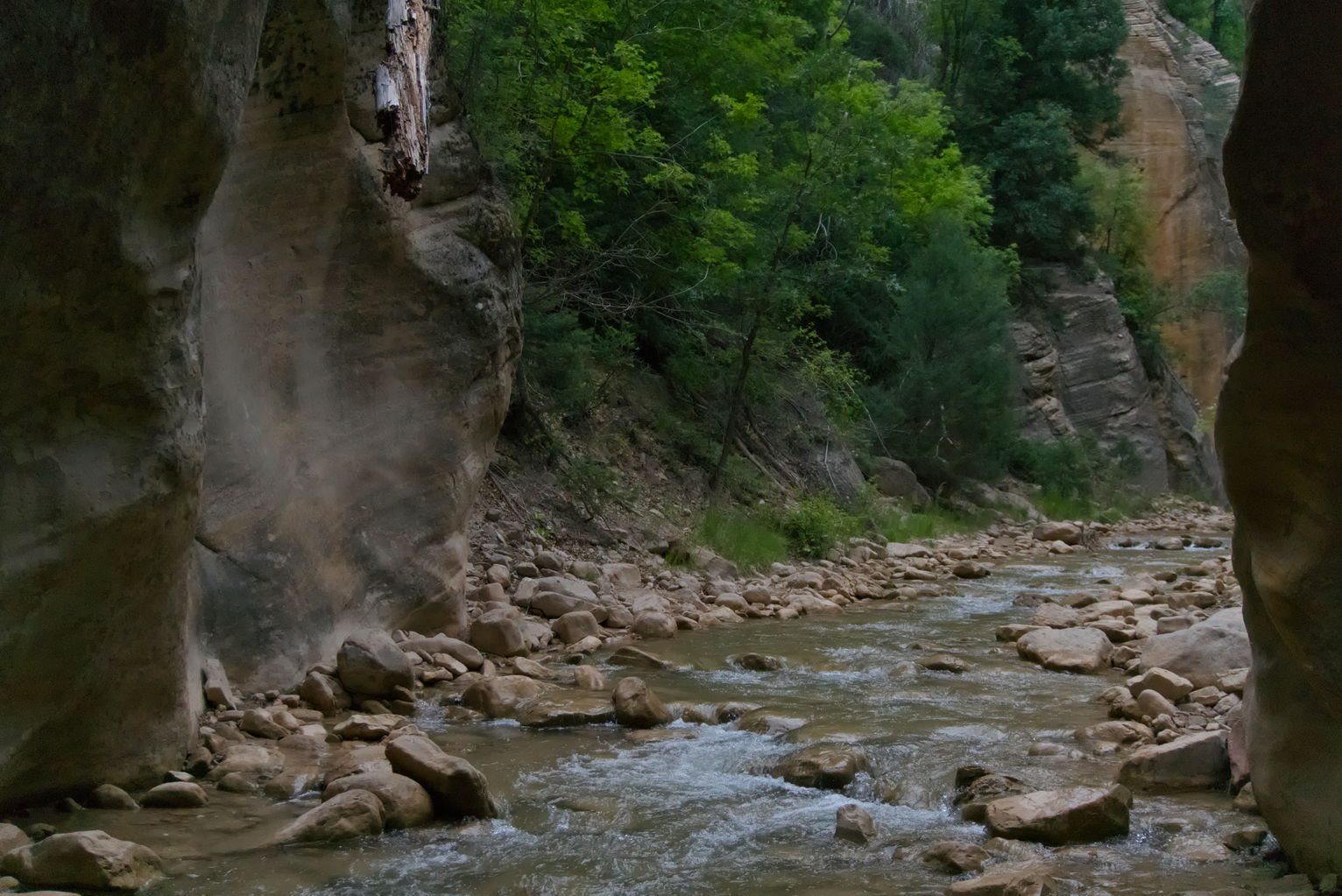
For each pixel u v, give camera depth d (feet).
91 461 12.35
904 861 12.53
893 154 59.88
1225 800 14.42
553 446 39.63
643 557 37.11
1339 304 8.95
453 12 34.06
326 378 20.59
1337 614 9.59
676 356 50.14
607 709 19.08
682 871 12.22
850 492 53.83
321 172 19.71
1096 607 31.09
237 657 18.66
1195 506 95.35
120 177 11.73
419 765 14.23
